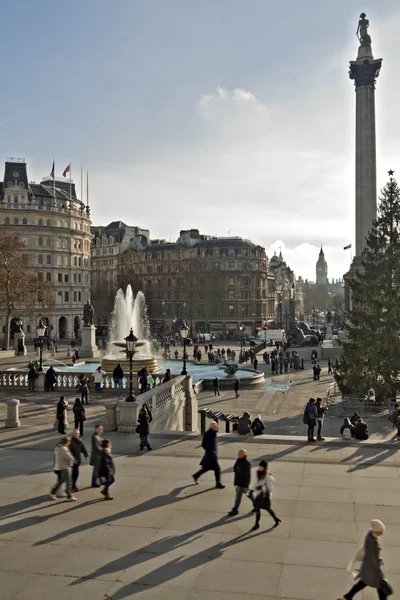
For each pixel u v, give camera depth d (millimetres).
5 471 18562
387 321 39156
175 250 139875
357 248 77875
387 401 39406
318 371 53188
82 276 118062
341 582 10953
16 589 10844
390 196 42719
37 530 13625
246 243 135250
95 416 29078
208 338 108625
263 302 136750
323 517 14297
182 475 17922
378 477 17500
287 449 20922
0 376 39312
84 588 10852
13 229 105312
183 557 12102
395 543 12703
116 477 17734
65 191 125438
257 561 11883
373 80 77125
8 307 74125
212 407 39375
